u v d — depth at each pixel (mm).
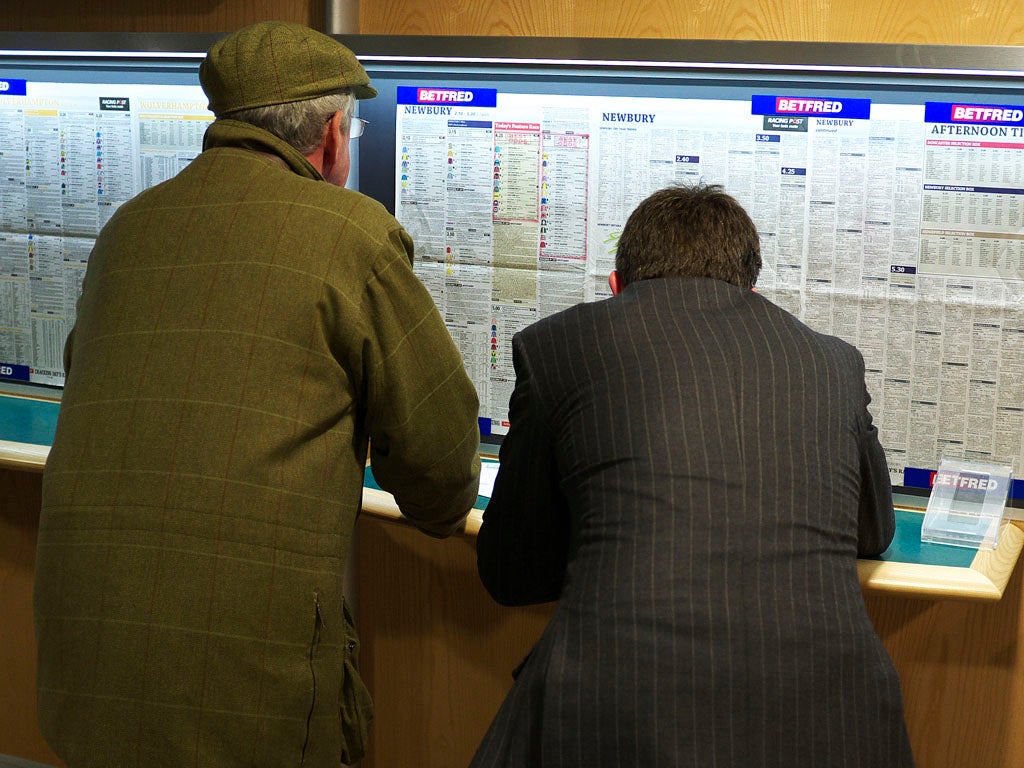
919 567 1468
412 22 1915
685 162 1802
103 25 2119
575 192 1858
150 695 1220
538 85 1837
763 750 1097
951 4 1678
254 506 1231
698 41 1716
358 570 2102
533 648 1334
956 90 1663
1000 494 1629
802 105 1733
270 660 1249
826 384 1237
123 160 2117
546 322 1362
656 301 1274
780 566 1141
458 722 2150
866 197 1735
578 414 1255
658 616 1117
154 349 1263
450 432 1387
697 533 1142
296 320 1256
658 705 1097
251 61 1335
